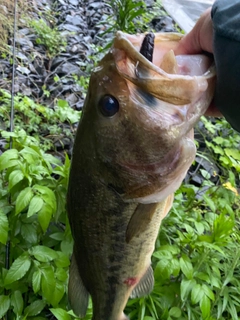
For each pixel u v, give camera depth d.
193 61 0.24
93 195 0.25
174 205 0.48
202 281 0.43
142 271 0.28
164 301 0.41
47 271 0.36
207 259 0.44
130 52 0.22
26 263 0.36
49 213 0.36
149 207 0.24
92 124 0.24
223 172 0.66
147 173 0.23
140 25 1.06
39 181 0.41
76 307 0.29
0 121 0.63
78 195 0.25
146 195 0.24
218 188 0.51
